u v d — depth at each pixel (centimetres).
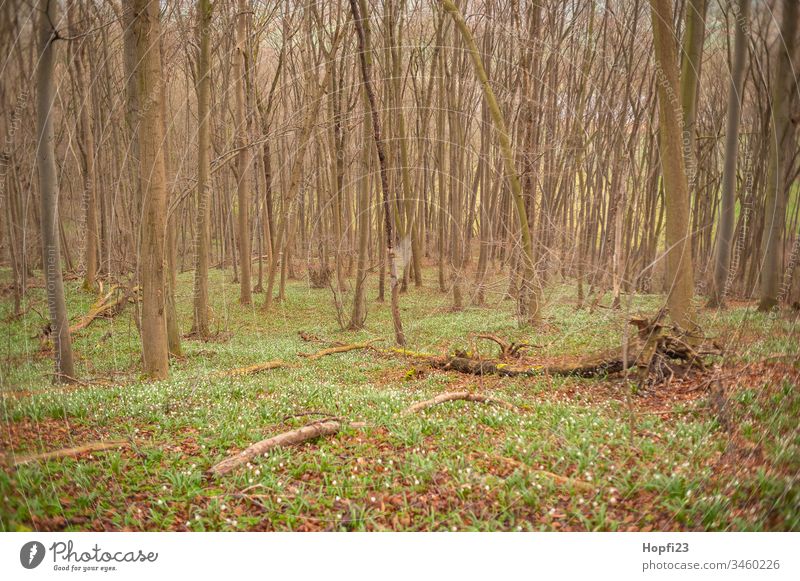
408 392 930
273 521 461
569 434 619
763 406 553
